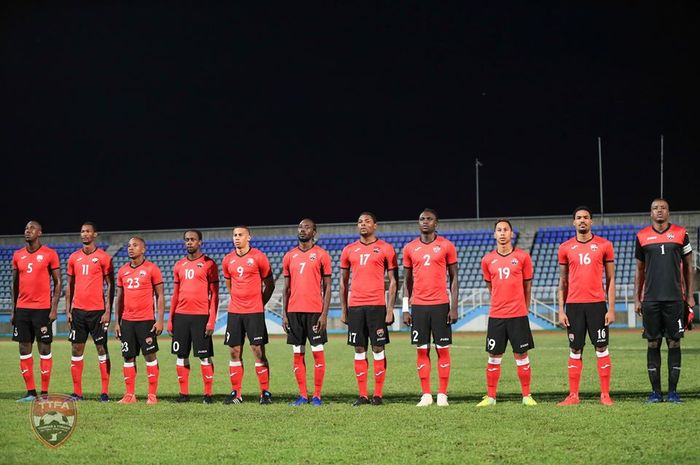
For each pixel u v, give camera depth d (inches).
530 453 259.0
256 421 329.1
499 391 442.3
